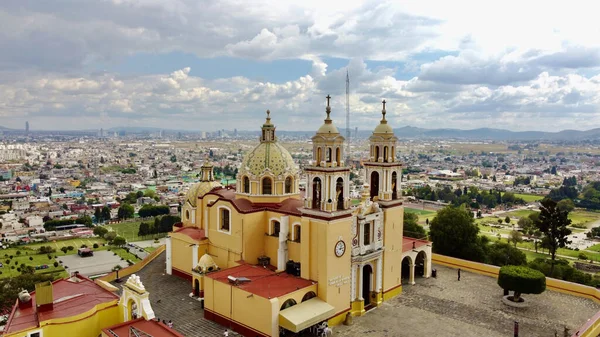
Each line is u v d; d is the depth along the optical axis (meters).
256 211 71.25
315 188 62.06
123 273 81.50
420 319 63.19
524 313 65.56
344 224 61.75
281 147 77.81
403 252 75.12
